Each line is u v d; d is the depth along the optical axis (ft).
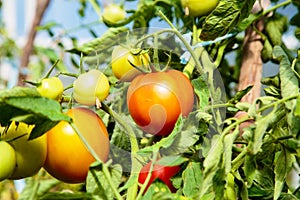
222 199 1.77
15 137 1.80
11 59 5.90
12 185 3.47
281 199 1.98
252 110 1.85
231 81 3.23
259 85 2.59
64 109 1.98
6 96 1.61
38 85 1.84
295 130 1.81
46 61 4.93
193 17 2.36
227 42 2.58
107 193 1.78
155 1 2.78
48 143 1.85
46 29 4.20
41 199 1.66
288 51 3.05
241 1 2.21
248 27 2.70
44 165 1.89
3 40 5.99
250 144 1.80
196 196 1.83
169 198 1.63
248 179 1.90
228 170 1.73
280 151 2.00
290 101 1.82
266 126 1.78
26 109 1.60
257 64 2.64
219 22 2.24
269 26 2.80
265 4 2.66
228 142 1.78
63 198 1.67
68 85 1.96
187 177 1.94
